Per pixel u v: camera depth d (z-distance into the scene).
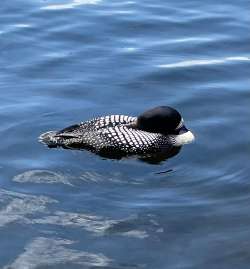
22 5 20.05
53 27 18.80
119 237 10.86
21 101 15.16
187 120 14.39
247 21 19.17
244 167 12.75
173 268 10.14
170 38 18.33
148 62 17.00
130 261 10.33
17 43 17.98
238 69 16.61
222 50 17.67
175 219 11.30
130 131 13.40
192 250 10.52
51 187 12.16
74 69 16.66
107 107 14.98
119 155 13.14
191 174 12.59
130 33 18.56
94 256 10.45
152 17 19.42
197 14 19.61
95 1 20.42
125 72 16.50
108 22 19.06
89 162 12.88
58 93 15.54
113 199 11.85
